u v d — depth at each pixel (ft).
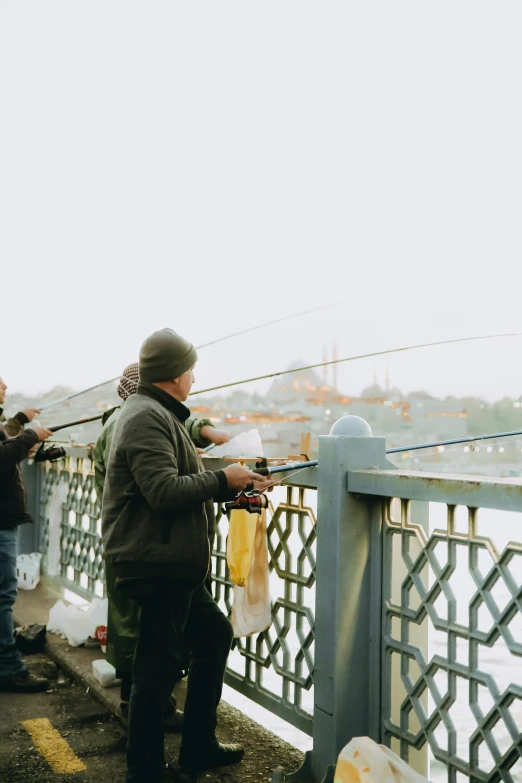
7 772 9.82
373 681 8.98
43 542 20.16
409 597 8.87
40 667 14.21
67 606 15.61
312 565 9.87
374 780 7.31
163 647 8.31
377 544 8.99
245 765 9.87
